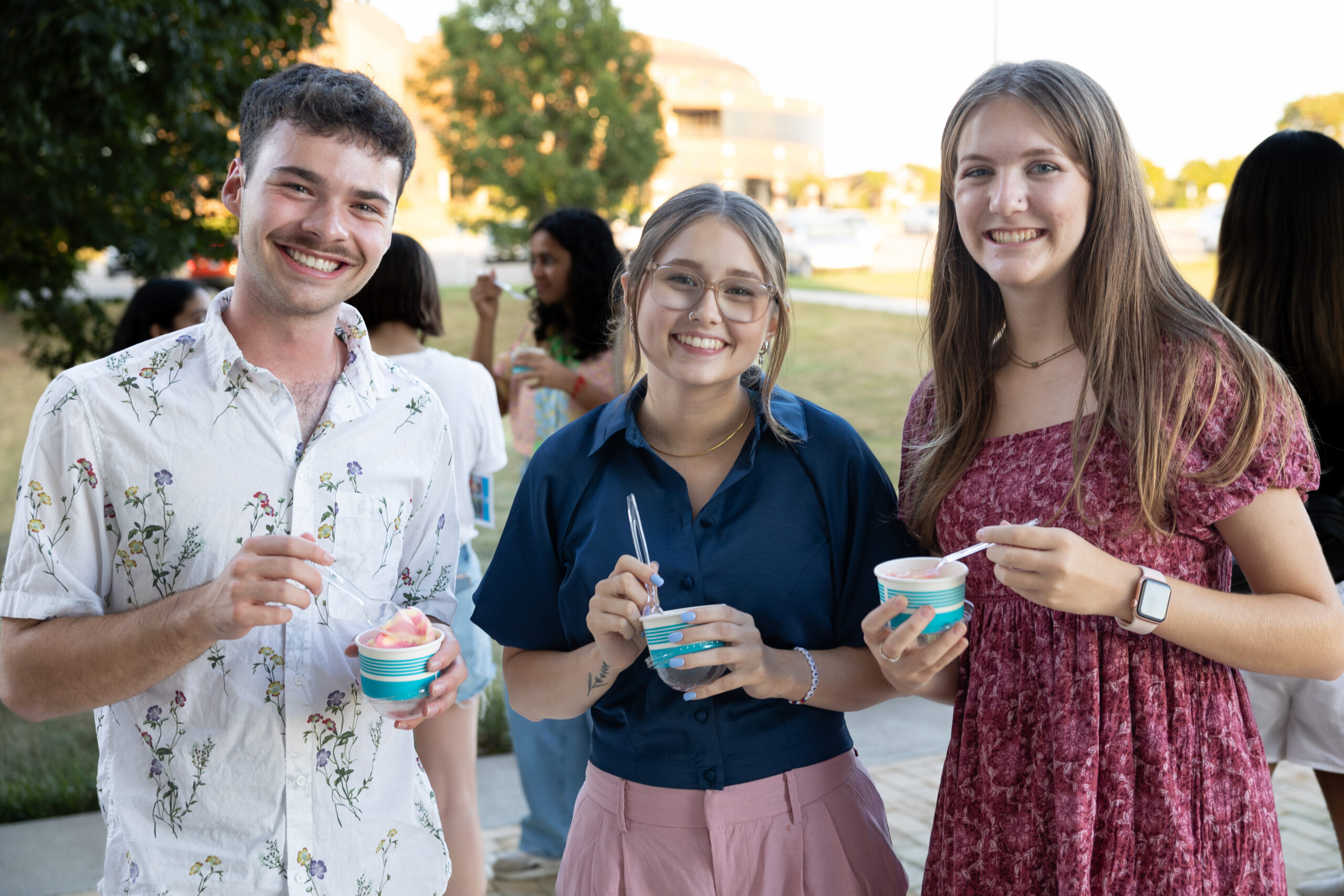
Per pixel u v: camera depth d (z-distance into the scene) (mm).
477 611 1979
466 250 29672
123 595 1620
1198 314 1661
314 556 1452
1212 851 1595
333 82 1614
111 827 1628
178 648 1462
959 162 1767
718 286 1774
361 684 1664
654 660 1668
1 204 6965
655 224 1840
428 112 22469
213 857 1613
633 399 1982
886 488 1960
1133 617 1537
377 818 1734
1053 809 1660
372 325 3150
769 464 1906
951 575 1615
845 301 20500
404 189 1734
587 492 1957
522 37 21297
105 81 5781
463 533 3102
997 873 1712
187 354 1645
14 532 1569
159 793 1616
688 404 1894
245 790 1624
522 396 3936
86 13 5492
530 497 1984
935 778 4355
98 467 1571
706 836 1825
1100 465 1665
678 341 1804
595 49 21438
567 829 3498
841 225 25406
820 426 1947
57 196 6863
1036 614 1714
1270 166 2686
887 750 4711
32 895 3455
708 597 1847
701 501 1923
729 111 47750
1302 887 3303
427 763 2953
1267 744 2914
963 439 1854
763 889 1814
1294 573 1603
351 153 1599
